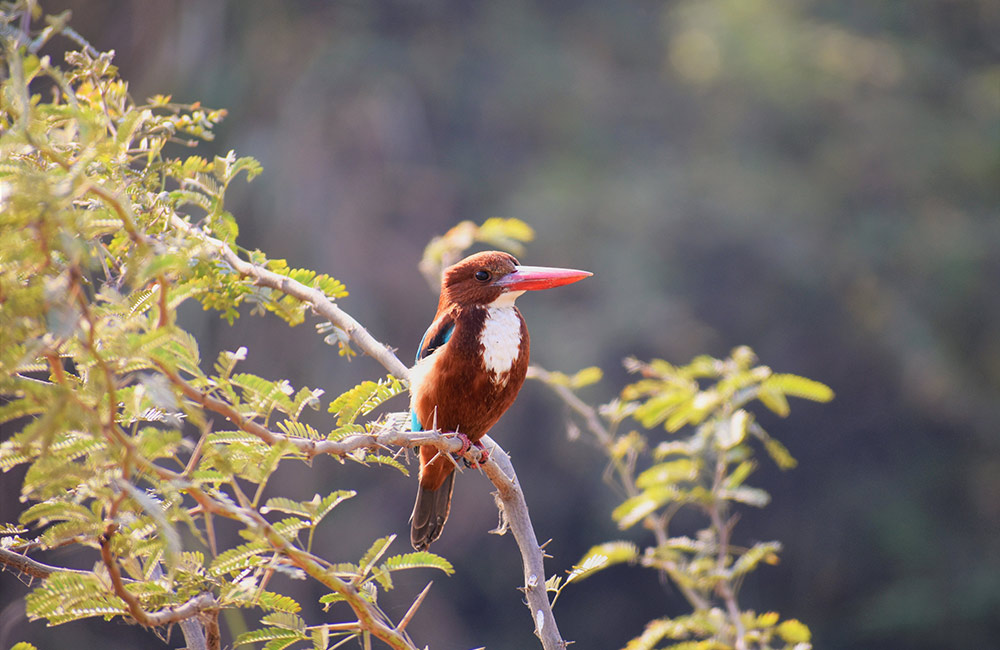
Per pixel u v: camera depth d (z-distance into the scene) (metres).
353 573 2.77
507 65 20.98
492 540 17.77
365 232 16.89
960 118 22.36
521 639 17.83
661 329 18.81
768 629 4.31
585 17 22.67
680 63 22.19
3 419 2.18
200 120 3.13
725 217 20.28
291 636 2.65
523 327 4.40
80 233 2.23
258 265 3.39
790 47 21.25
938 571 19.91
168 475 2.25
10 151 2.35
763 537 20.66
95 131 2.49
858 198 21.86
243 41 16.16
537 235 19.16
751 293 20.66
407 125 18.42
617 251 19.34
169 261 2.19
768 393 4.59
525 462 18.38
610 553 4.24
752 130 22.36
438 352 4.31
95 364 2.22
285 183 15.85
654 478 4.63
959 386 20.41
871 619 19.25
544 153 21.12
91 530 2.39
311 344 14.43
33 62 2.39
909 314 20.48
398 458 3.25
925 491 20.81
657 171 21.00
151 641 9.84
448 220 18.83
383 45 19.12
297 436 2.74
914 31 23.92
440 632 16.53
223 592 2.60
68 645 9.44
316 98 17.09
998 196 22.23
